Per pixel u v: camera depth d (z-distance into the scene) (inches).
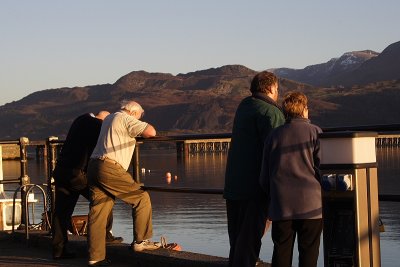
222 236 1270.9
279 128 235.5
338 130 263.1
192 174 3860.7
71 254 358.0
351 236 215.9
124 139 326.6
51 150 418.0
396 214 1636.3
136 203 331.9
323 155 220.1
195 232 1344.7
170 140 323.0
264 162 239.3
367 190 215.3
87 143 354.9
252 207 257.9
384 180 3036.4
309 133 230.7
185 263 303.7
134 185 331.0
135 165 346.6
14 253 380.5
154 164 5236.2
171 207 1887.3
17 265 342.3
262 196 257.6
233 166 260.4
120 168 326.0
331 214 219.0
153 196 2281.0
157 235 1321.4
